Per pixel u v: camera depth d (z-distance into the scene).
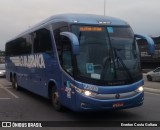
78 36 10.74
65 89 11.34
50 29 12.89
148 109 13.12
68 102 11.12
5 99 16.55
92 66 10.48
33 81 16.11
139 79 10.88
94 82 10.30
